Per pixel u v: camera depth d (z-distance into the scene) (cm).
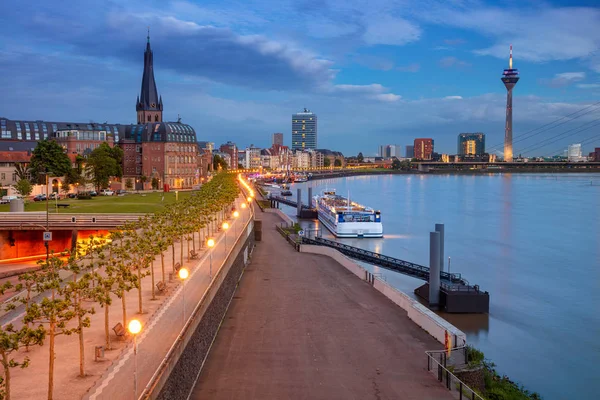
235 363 4569
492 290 9031
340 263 9088
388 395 4016
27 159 19200
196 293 5191
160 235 6700
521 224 17562
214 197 10688
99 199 16975
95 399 2878
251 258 9594
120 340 3847
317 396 3981
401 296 6353
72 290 3528
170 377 3297
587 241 14212
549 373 5656
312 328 5528
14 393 2978
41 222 11044
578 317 7569
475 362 4475
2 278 8288
